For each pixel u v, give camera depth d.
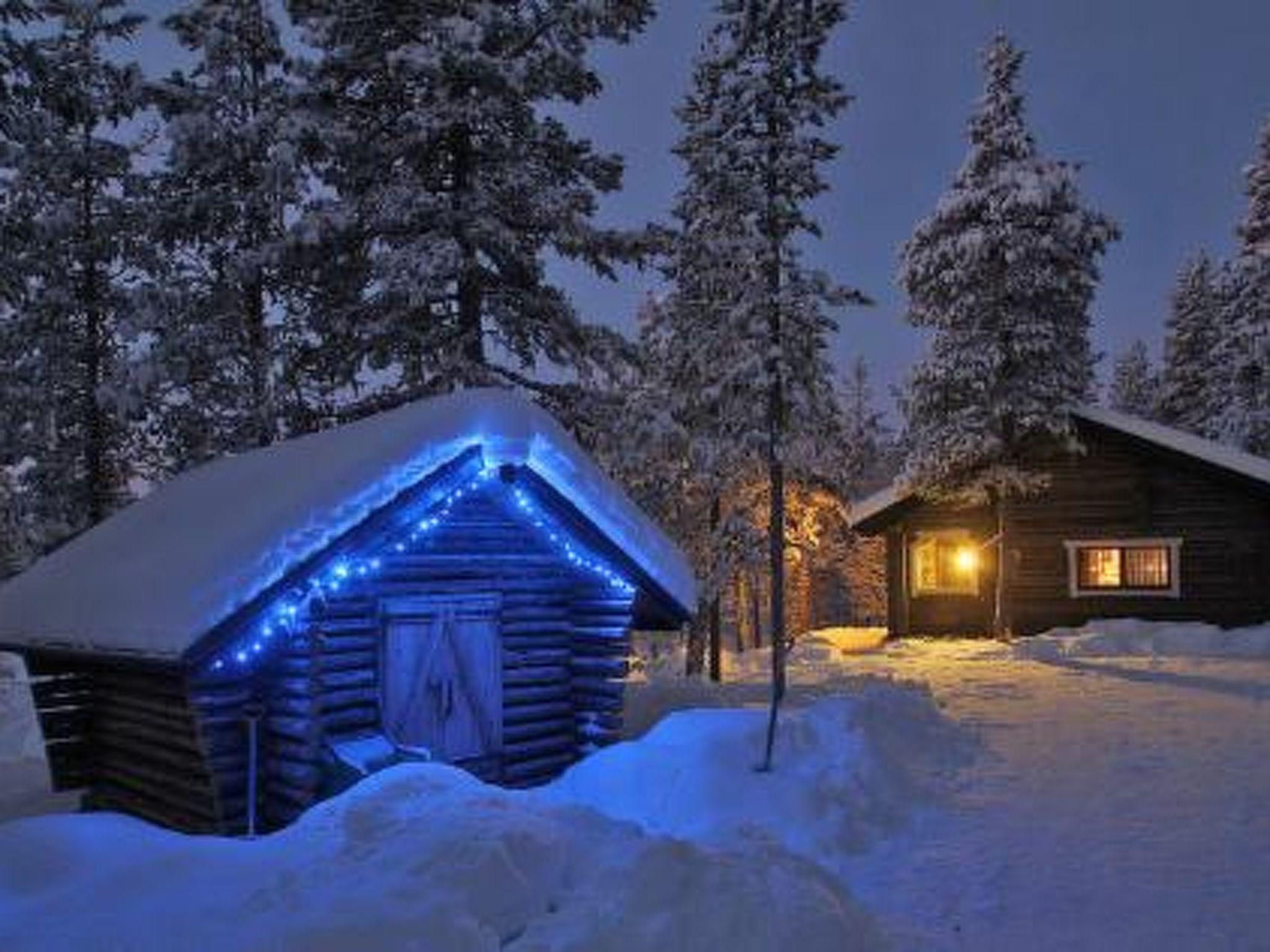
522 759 11.15
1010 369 26.72
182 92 21.41
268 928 5.71
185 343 20.25
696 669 26.67
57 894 6.82
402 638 10.34
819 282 16.48
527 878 6.42
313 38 17.98
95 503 21.97
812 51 16.52
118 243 22.31
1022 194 25.78
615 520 11.01
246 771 9.70
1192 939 7.25
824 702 13.02
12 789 15.16
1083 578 27.72
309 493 9.06
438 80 17.20
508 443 10.08
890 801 10.59
